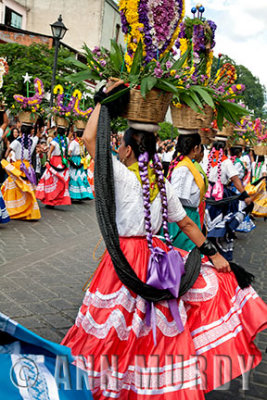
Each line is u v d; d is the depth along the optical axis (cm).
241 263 712
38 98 840
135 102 249
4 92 1521
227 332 267
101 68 264
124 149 260
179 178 394
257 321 270
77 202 1177
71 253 651
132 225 253
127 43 268
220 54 411
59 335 390
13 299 452
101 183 239
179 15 271
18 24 2988
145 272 250
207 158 592
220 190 581
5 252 616
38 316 421
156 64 254
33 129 870
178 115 394
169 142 1559
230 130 571
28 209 846
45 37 2178
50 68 1603
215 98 308
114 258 238
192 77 273
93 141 250
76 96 1088
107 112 246
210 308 269
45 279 521
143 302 245
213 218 589
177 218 270
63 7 2994
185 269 264
